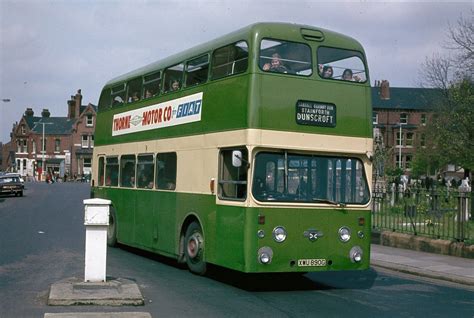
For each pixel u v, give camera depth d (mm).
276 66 11008
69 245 17859
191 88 13086
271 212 10719
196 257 12523
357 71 11750
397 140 82375
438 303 10602
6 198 46062
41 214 30641
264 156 10805
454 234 16812
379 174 25156
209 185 11938
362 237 11422
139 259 15398
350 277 13773
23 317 8609
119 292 9945
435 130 45406
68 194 52844
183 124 13266
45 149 104500
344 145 11375
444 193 17297
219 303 10039
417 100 83312
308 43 11352
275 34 11102
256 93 10789
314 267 11000
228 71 11648
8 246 17359
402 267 14688
